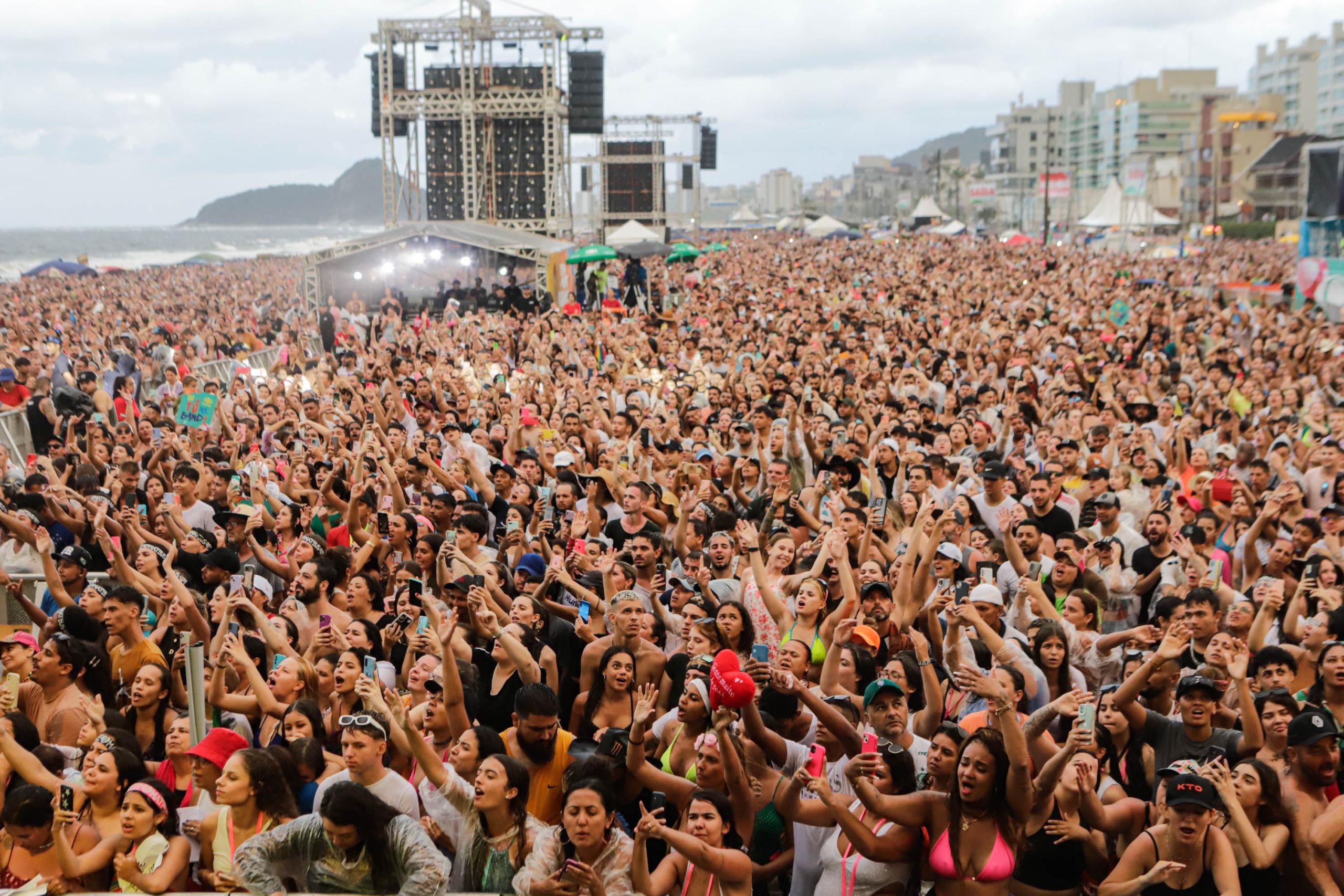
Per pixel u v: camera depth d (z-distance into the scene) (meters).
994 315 30.81
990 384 17.73
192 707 6.29
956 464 12.64
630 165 84.94
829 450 14.73
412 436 15.30
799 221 162.88
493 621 7.23
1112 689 6.68
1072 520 11.09
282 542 11.45
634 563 8.98
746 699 5.79
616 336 27.48
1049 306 37.25
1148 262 65.19
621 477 12.63
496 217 57.62
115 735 6.21
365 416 17.98
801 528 11.43
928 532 8.88
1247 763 5.64
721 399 17.72
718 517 10.66
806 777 5.56
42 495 11.16
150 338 30.84
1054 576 9.09
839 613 8.21
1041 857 5.58
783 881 6.70
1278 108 172.75
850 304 35.34
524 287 40.12
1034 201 180.25
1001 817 5.41
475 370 22.64
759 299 41.22
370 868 5.20
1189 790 5.36
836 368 20.22
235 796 5.65
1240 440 14.49
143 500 13.37
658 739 6.46
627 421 15.70
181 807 6.44
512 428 15.34
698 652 7.61
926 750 6.37
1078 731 5.43
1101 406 18.44
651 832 5.31
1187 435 13.91
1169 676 7.20
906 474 12.50
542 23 55.56
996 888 5.35
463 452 13.12
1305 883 5.57
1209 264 63.56
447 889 5.33
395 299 33.44
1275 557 9.58
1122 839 5.99
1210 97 181.88
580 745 6.53
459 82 56.31
